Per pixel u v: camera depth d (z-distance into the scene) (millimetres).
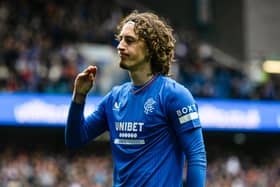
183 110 6320
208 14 49688
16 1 39531
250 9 49594
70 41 38656
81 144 6914
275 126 39531
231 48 49344
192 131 6312
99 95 34625
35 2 40281
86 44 39000
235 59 48875
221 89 40250
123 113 6559
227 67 46375
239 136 43312
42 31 38250
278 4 50062
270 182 38562
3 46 34250
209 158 41344
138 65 6527
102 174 32156
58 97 33875
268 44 49594
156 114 6359
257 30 49594
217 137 42938
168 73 6727
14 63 33844
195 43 45969
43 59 34781
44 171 30906
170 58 6703
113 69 36719
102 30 40969
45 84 34000
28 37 36156
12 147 36594
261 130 39219
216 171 37312
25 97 33281
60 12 40719
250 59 48750
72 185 30906
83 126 6852
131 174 6359
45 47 35906
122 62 6539
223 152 42719
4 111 32844
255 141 43875
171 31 6742
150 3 50969
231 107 38594
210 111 38031
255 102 39219
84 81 6672
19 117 33094
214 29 49688
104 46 38719
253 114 39031
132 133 6438
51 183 30609
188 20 50094
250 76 45750
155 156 6344
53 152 36656
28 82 33625
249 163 41188
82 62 35719
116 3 47812
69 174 31531
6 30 36125
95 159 33750
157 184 6270
